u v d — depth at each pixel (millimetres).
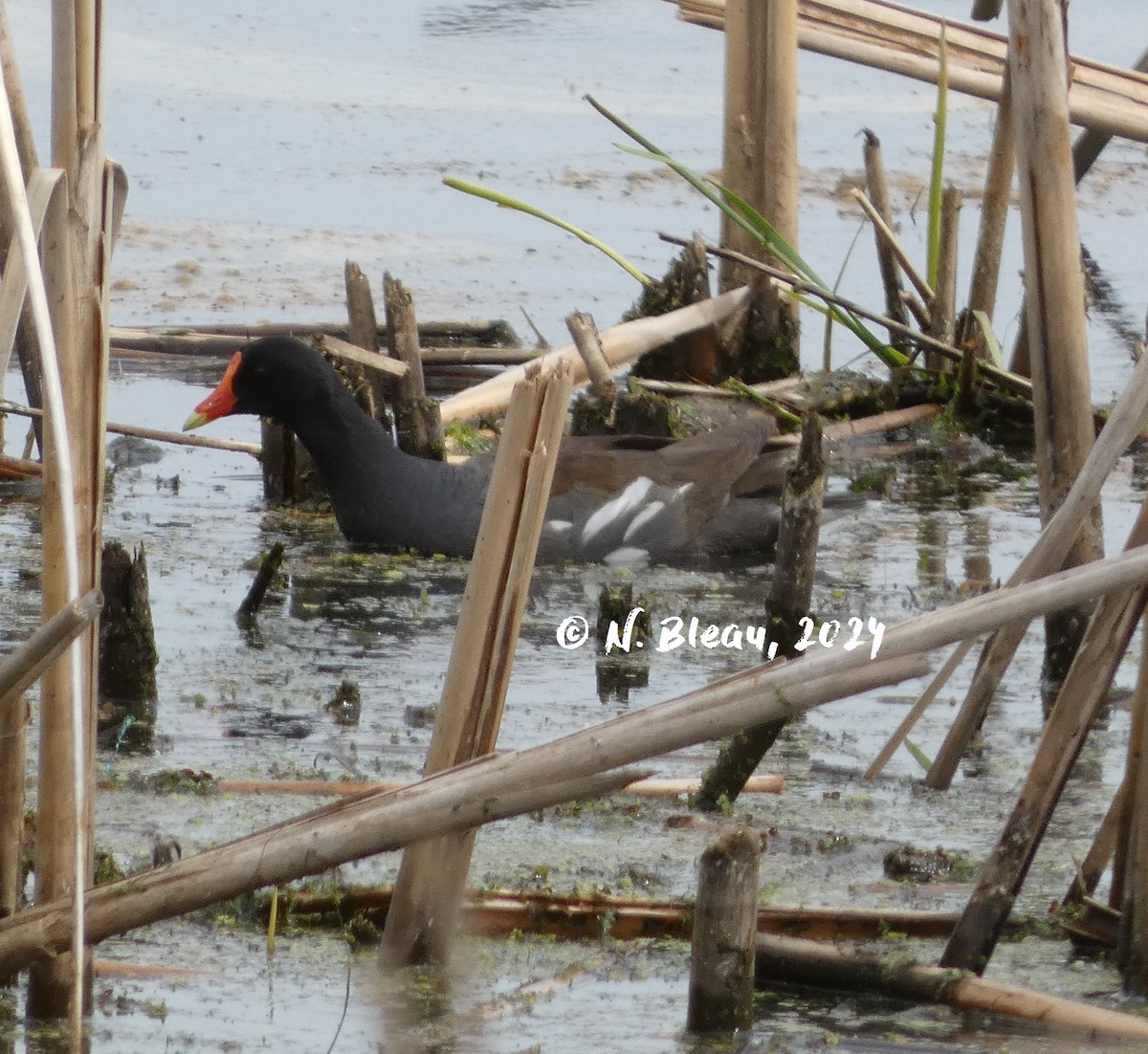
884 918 7242
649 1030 6426
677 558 13578
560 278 20000
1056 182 9234
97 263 5996
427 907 6875
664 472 13602
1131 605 6785
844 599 12172
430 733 9641
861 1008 6629
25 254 5348
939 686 8875
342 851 5941
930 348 16312
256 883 6012
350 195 22984
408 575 13000
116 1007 6527
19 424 16156
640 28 32719
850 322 16578
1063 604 5582
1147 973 6797
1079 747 6832
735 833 6422
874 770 9023
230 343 17391
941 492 15141
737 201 15180
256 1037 6309
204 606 11977
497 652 6492
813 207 22141
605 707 10164
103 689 10039
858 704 10336
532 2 34281
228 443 15156
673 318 16078
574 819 8453
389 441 13789
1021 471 15750
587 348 14930
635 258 20391
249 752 9289
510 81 28703
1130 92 16812
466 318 18094
